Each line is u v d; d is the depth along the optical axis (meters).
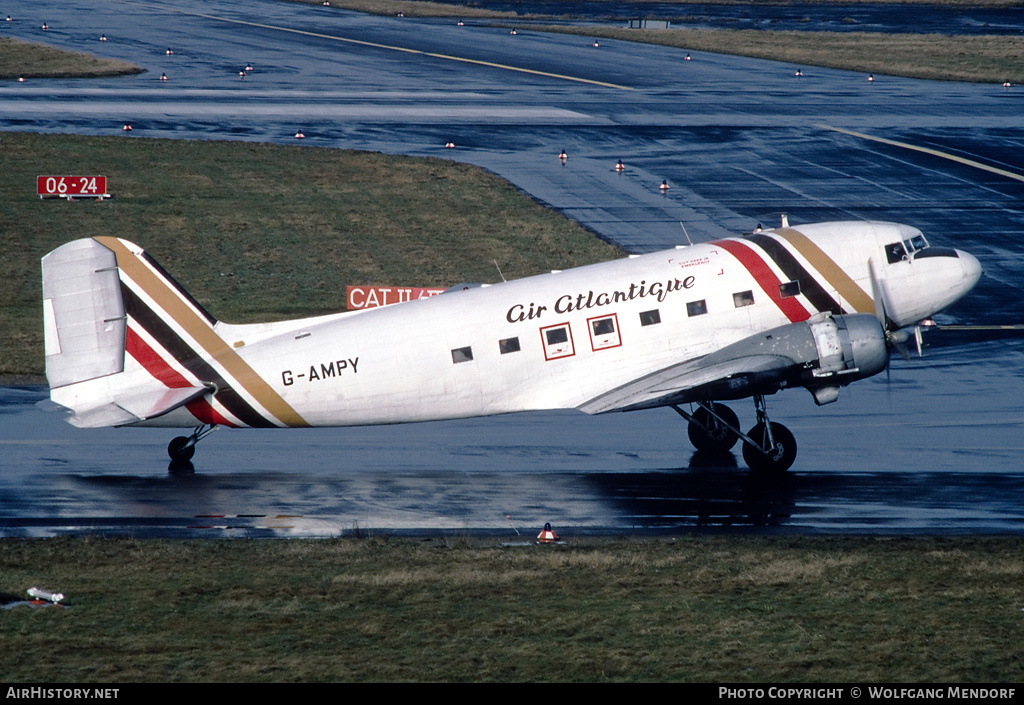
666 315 96.81
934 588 70.06
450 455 100.81
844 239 101.00
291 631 62.78
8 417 108.69
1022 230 182.38
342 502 88.31
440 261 171.38
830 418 110.31
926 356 130.25
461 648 60.69
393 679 56.50
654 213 195.12
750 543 79.50
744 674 57.56
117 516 84.50
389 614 65.50
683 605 67.19
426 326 95.19
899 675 57.47
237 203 199.50
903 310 102.00
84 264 91.12
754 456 95.38
